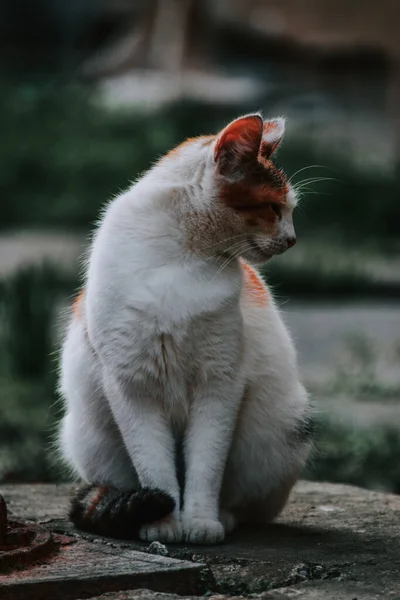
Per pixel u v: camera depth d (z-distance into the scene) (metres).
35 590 5.39
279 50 45.31
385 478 11.15
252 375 7.17
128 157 39.47
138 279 6.70
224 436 6.93
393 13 46.47
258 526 7.43
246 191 6.87
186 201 6.85
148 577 5.66
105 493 7.06
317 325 22.36
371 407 14.81
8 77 47.09
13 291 16.48
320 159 38.84
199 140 7.25
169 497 6.69
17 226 36.50
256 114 6.77
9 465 11.31
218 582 5.89
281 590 5.74
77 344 7.34
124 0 50.31
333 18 47.28
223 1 46.28
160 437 6.94
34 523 6.57
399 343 19.19
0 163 39.06
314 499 8.34
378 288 27.47
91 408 7.29
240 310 6.94
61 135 41.19
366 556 6.47
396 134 44.66
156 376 6.81
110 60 44.69
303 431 7.43
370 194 37.56
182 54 43.00
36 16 50.97
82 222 37.00
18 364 16.09
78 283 20.97
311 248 32.69
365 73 45.94
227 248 6.94
